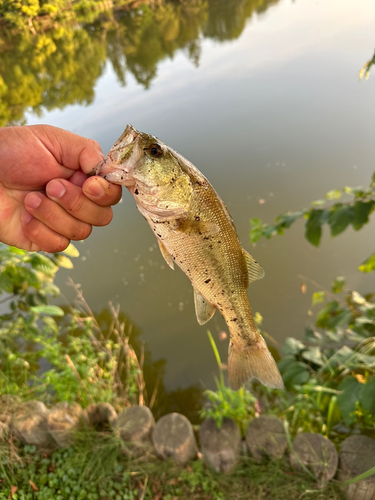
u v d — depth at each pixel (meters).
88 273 0.71
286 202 0.75
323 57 1.36
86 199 0.20
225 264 0.23
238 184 0.82
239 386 0.25
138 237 0.78
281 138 0.94
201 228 0.22
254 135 0.98
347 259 0.62
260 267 0.24
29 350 0.57
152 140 0.21
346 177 0.76
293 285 0.61
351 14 1.80
